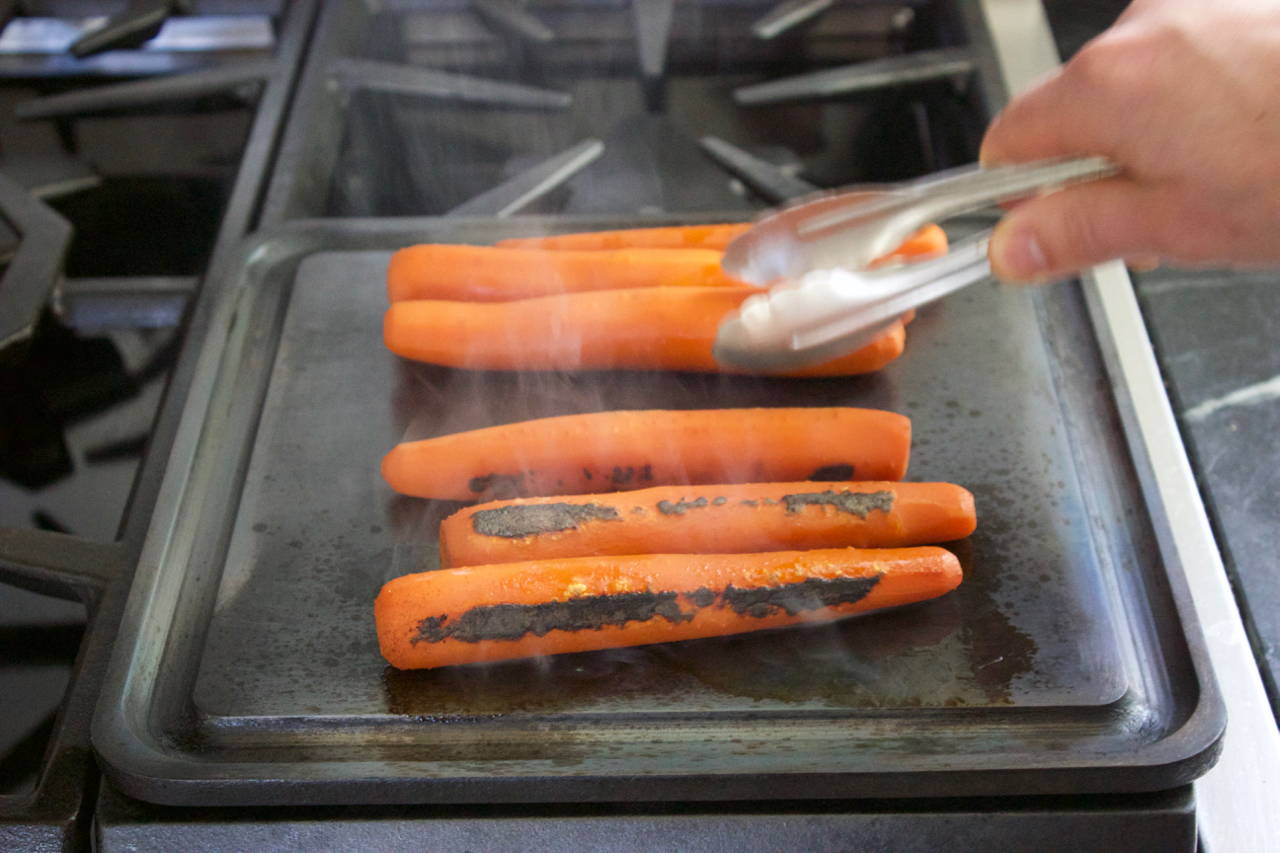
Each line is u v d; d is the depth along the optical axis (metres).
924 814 0.51
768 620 0.54
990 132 0.53
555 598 0.53
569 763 0.51
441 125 0.79
